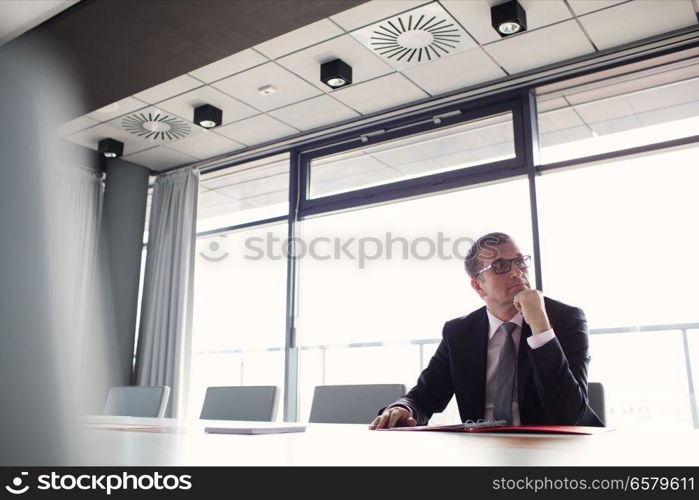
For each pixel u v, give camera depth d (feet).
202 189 18.39
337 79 12.14
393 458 2.03
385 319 17.83
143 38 10.61
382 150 15.30
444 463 1.80
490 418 5.46
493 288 5.78
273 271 16.44
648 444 2.78
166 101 13.85
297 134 15.61
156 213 17.80
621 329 15.40
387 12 10.59
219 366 20.90
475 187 13.53
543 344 4.86
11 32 11.06
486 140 13.76
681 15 10.73
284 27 10.23
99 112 14.35
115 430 4.35
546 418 5.10
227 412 8.46
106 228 16.79
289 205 15.90
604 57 11.97
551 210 12.87
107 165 17.25
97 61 11.17
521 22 10.30
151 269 17.29
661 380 15.26
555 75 12.60
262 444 2.87
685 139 11.47
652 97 12.03
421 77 12.87
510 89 13.17
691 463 1.86
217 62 12.23
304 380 15.24
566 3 10.39
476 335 5.81
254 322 20.65
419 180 14.05
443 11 10.55
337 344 17.89
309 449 2.52
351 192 15.03
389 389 7.26
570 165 12.51
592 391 6.06
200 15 10.00
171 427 4.90
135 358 16.80
